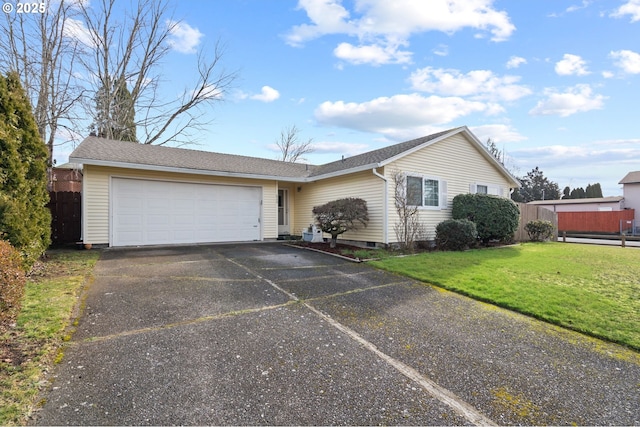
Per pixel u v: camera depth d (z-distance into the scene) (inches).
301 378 104.7
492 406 92.2
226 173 429.4
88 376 101.7
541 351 127.8
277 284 218.2
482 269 263.7
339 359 118.2
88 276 222.2
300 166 613.0
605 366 116.6
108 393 93.4
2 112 195.2
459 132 468.1
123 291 191.0
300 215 552.1
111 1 625.9
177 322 147.6
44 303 160.1
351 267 280.8
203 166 429.7
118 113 656.4
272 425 82.2
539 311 167.6
